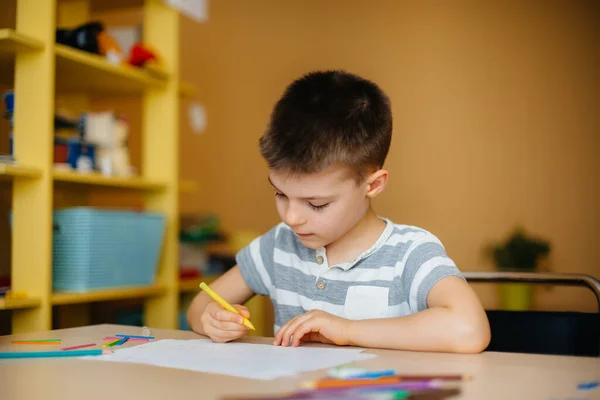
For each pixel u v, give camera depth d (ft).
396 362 2.38
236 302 3.92
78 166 5.93
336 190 2.93
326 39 10.62
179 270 7.52
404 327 2.72
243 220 10.83
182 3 6.96
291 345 2.83
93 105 8.36
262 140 3.05
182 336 3.15
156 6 6.97
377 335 2.74
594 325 3.52
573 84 9.21
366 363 2.35
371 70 10.34
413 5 10.11
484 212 9.59
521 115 9.46
